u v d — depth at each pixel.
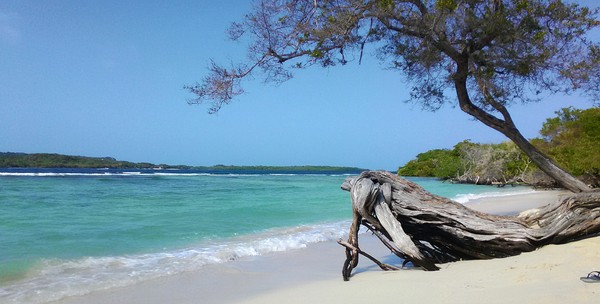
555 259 6.68
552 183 43.09
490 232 8.13
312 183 57.47
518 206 22.91
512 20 10.01
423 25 10.21
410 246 7.64
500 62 10.12
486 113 10.86
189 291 7.04
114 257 9.65
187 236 12.70
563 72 10.50
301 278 8.01
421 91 11.88
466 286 5.66
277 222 16.42
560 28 10.25
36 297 6.60
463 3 10.02
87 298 6.62
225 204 23.73
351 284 6.93
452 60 11.41
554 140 38.03
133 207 21.17
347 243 7.88
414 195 8.60
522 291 4.90
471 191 41.44
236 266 9.02
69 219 16.08
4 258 9.20
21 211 18.55
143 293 6.91
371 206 8.28
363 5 10.23
